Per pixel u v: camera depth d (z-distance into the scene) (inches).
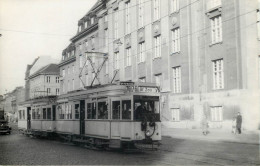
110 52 1796.3
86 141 794.8
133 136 629.0
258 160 507.5
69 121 916.6
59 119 1002.1
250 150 631.8
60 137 1037.2
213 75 1157.7
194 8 1230.3
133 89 649.6
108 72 1809.8
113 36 1770.4
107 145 716.7
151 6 1450.5
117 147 661.9
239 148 667.4
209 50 1173.7
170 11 1339.8
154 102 657.6
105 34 1897.1
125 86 663.8
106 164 491.2
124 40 1657.2
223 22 1112.2
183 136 965.8
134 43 1573.6
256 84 1066.7
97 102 745.6
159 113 659.4
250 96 1042.7
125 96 653.9
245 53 1055.0
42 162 530.9
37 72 3425.2
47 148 778.2
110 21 1797.5
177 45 1306.6
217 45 1138.7
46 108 1130.0
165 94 1344.7
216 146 713.6
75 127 870.4
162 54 1371.8
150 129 641.6
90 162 516.4
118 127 664.4
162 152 634.8
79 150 720.3
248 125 1023.6
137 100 642.2
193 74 1219.2
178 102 1269.7
